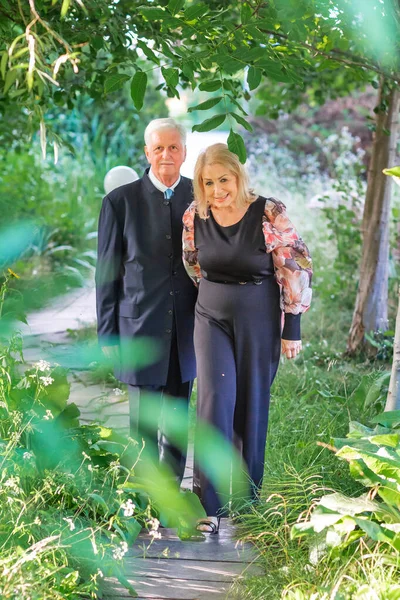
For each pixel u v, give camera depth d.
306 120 14.01
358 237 7.16
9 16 3.42
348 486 3.40
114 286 3.55
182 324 3.56
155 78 12.33
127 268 3.54
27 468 3.08
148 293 3.51
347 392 4.90
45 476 3.17
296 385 5.06
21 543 2.78
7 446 2.97
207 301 3.36
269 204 3.28
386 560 2.67
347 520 2.72
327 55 3.94
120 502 2.96
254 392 3.38
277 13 3.16
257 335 3.34
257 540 3.15
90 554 2.86
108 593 2.83
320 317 6.75
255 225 3.26
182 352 3.58
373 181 5.89
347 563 2.66
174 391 3.65
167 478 3.57
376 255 5.91
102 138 11.00
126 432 4.04
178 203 3.51
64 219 9.22
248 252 3.25
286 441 4.03
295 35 3.30
